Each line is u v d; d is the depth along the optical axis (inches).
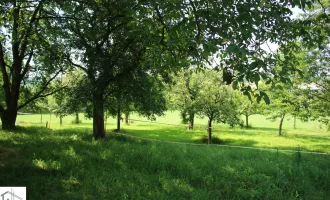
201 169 259.4
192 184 222.5
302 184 226.7
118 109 483.5
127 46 385.4
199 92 663.8
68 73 490.9
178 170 252.5
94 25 382.0
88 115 438.3
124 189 192.7
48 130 555.5
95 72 390.6
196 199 185.9
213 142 645.9
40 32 461.7
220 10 119.4
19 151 295.9
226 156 338.0
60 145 336.5
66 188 189.2
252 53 111.3
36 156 271.3
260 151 427.8
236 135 789.2
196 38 118.3
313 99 493.0
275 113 782.5
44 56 488.7
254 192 200.7
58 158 271.6
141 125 1035.9
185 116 771.4
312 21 172.9
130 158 278.5
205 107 618.2
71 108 444.8
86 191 184.7
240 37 113.6
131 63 390.6
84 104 415.8
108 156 284.7
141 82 396.2
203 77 683.4
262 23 141.4
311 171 263.9
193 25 123.1
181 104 738.2
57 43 439.8
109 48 400.5
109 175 220.1
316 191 218.8
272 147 580.7
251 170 260.2
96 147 337.1
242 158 332.2
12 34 448.1
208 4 129.3
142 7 146.6
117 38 397.1
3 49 532.7
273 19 148.8
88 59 388.5
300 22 168.1
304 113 524.4
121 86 403.9
